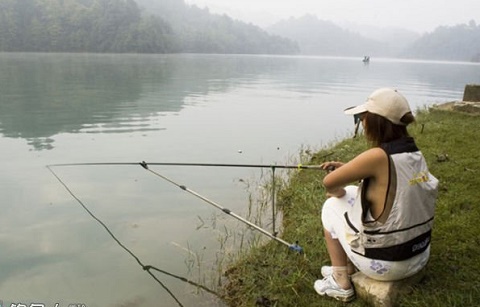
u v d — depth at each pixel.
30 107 13.01
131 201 5.41
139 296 3.45
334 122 11.91
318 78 31.62
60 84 20.25
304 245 3.95
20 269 3.80
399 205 2.54
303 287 3.32
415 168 2.55
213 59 70.38
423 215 2.63
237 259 3.96
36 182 6.05
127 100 15.34
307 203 5.07
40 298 3.40
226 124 11.20
